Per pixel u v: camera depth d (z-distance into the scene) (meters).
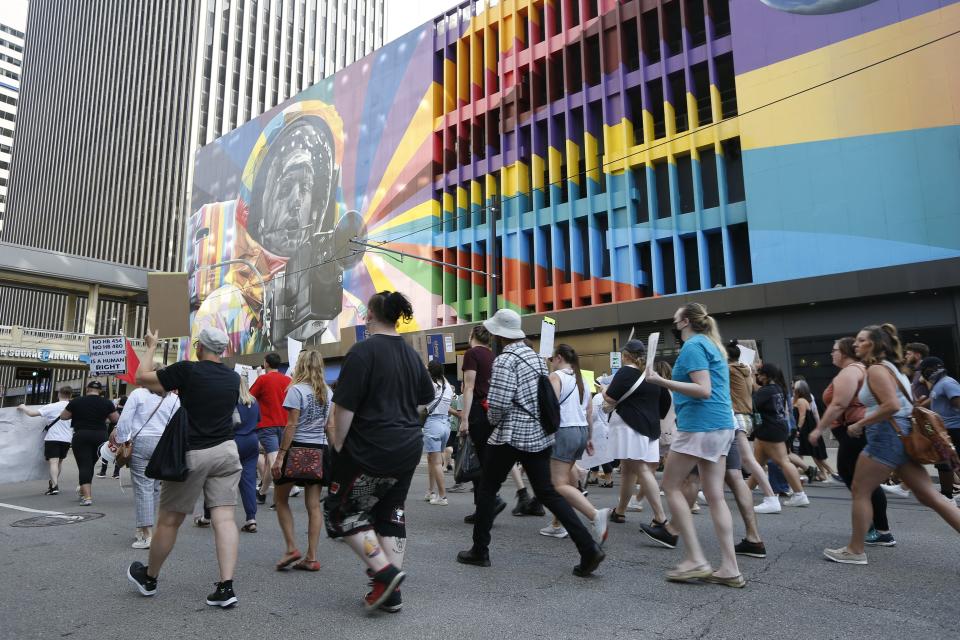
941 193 16.47
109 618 3.58
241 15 72.62
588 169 23.81
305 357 4.87
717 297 19.36
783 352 18.55
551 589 4.06
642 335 21.42
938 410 7.30
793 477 7.29
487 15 28.78
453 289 28.66
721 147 20.83
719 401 4.20
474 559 4.72
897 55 15.90
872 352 4.47
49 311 80.81
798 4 19.33
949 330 16.12
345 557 5.11
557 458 5.12
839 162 18.08
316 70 80.38
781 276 18.66
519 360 4.54
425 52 30.88
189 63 68.25
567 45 25.41
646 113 22.48
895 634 3.17
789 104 19.12
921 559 4.66
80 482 8.46
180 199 65.31
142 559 5.13
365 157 32.94
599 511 4.82
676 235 21.20
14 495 9.73
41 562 5.03
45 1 106.06
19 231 99.38
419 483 10.92
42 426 9.95
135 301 51.47
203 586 4.25
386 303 3.89
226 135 43.41
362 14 89.12
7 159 108.25
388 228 30.98
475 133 28.59
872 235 17.34
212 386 3.91
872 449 4.45
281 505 4.70
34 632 3.35
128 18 81.94
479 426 6.01
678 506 4.25
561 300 24.31
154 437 5.75
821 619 3.40
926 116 16.88
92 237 79.25
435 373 8.29
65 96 93.44
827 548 4.91
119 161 77.25
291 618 3.55
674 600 3.79
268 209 38.53
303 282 35.34
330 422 4.21
